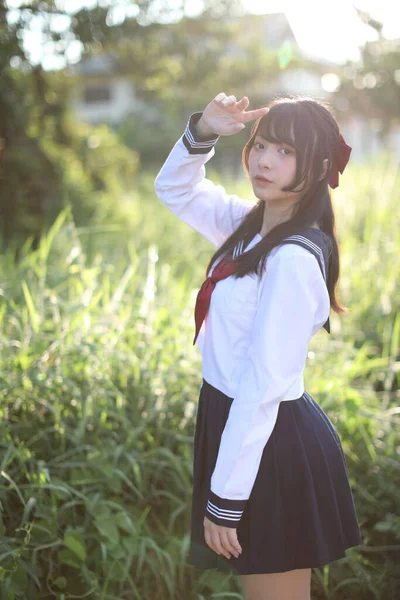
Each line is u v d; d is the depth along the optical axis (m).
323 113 1.59
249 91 10.04
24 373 2.55
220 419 1.63
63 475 2.41
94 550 2.27
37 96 7.65
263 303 1.50
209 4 8.85
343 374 3.22
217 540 1.51
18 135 6.94
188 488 2.46
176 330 3.02
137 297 3.55
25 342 2.69
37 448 2.45
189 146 1.82
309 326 1.50
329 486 1.63
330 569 2.36
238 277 1.59
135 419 2.62
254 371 1.47
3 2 6.34
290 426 1.61
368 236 5.24
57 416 2.42
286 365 1.48
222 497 1.48
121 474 2.31
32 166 6.92
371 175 6.61
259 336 1.48
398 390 3.55
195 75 8.92
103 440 2.49
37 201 7.08
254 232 1.73
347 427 2.83
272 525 1.58
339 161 1.65
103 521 2.20
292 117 1.55
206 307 1.67
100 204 8.28
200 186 1.96
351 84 12.30
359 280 4.65
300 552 1.59
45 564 2.15
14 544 2.09
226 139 18.77
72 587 2.12
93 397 2.57
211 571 2.25
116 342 2.83
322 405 2.86
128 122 25.38
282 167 1.57
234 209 1.96
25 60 6.73
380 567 2.42
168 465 2.49
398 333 3.91
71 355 2.66
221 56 9.30
